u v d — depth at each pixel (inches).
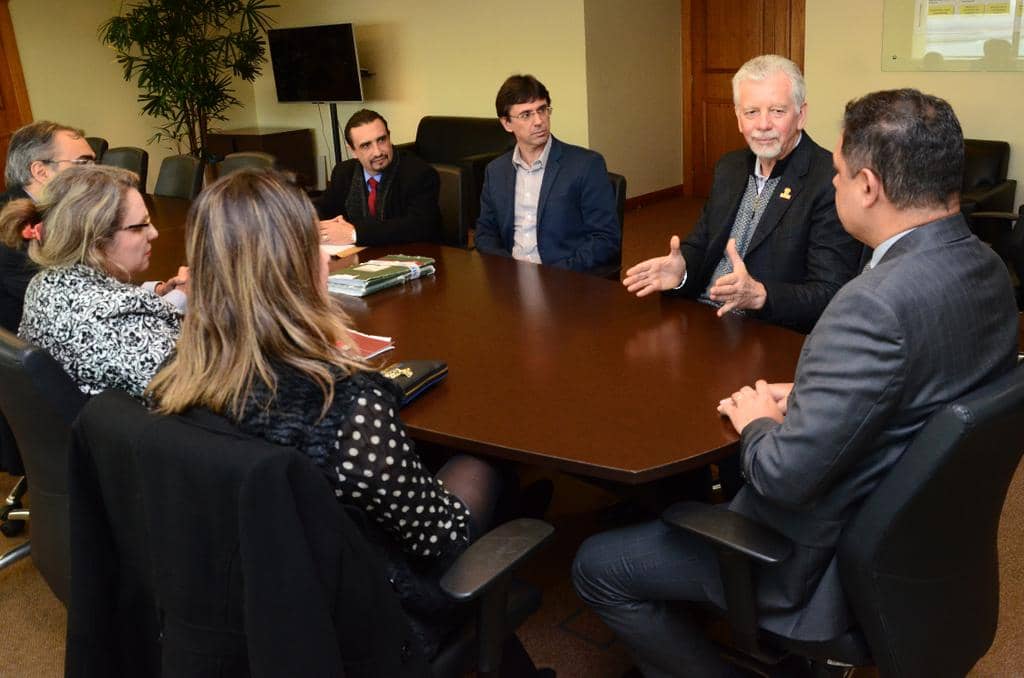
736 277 83.7
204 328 48.0
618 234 124.1
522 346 82.0
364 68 315.3
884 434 51.2
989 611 58.2
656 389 70.2
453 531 55.0
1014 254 135.0
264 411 46.7
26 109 290.8
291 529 41.7
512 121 124.3
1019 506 104.8
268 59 339.9
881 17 204.2
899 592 52.0
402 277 106.3
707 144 292.4
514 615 59.3
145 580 49.5
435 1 286.8
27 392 64.9
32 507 75.1
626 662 83.0
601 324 86.9
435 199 143.3
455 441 64.6
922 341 48.9
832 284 88.3
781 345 78.2
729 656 71.9
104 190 74.1
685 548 62.5
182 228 146.6
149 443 44.7
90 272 73.9
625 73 270.8
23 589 100.3
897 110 51.6
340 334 51.1
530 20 265.3
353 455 48.0
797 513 55.0
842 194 55.1
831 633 55.4
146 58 310.3
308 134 335.0
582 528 104.0
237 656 45.5
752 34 269.9
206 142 325.4
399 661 48.3
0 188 287.7
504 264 113.9
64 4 295.3
